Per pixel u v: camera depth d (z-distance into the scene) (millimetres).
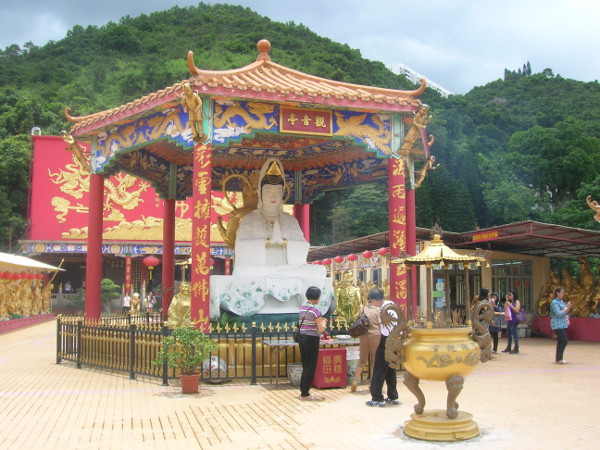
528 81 106688
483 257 9133
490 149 75438
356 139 14344
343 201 67375
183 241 46781
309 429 8484
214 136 13172
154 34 138625
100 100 102500
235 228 17078
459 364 7977
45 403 10523
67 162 47250
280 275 15094
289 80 14742
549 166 65125
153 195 48062
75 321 16250
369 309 11055
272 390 11680
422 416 8180
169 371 12711
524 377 13547
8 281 33312
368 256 30172
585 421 8875
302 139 17781
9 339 25750
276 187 16406
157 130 14305
